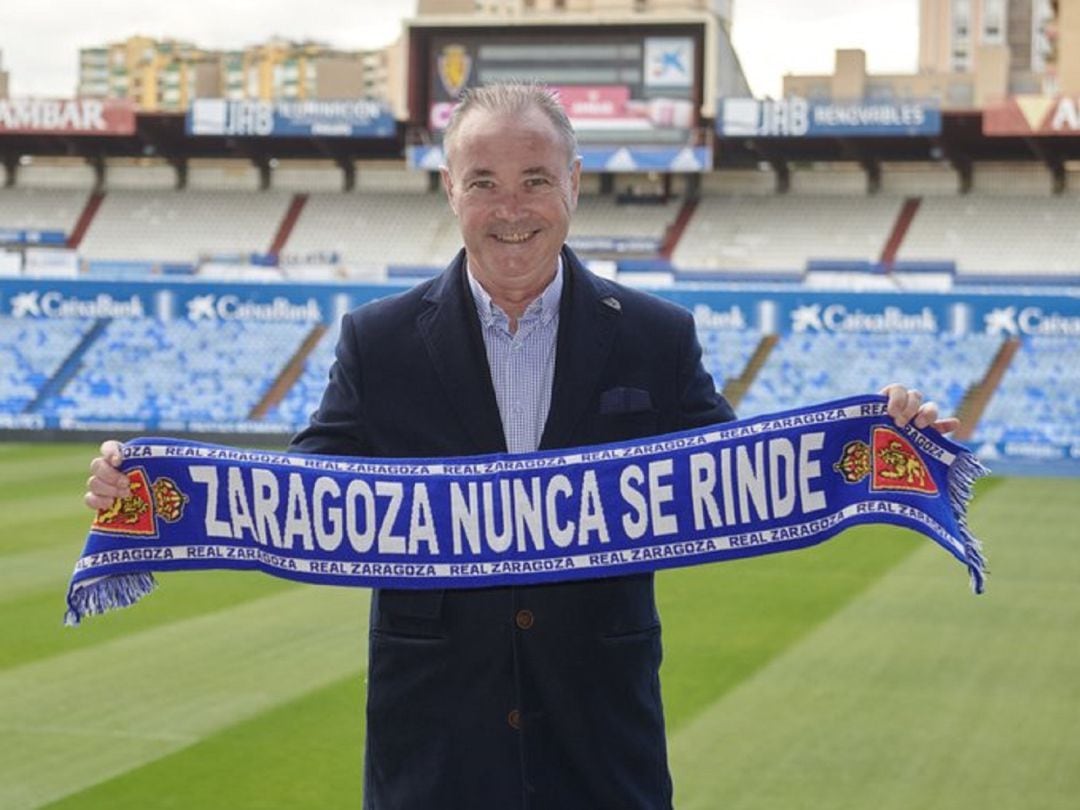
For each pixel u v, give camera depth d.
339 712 8.83
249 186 45.66
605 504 3.69
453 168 3.52
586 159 40.47
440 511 3.69
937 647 10.88
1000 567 14.59
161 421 26.84
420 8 43.19
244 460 3.80
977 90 49.00
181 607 11.99
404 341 3.72
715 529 3.74
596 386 3.66
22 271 41.44
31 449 25.19
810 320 25.97
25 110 42.66
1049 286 37.72
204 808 7.11
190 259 42.69
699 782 7.60
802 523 3.78
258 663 10.07
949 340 25.34
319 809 7.13
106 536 3.78
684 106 40.06
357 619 11.60
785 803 7.28
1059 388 24.75
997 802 7.33
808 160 42.09
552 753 3.58
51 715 8.70
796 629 11.55
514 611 3.60
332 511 3.73
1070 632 11.49
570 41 40.53
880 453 3.78
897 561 14.88
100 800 7.18
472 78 41.09
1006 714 8.99
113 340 27.19
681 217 42.06
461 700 3.57
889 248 40.22
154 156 45.25
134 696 9.16
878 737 8.46
